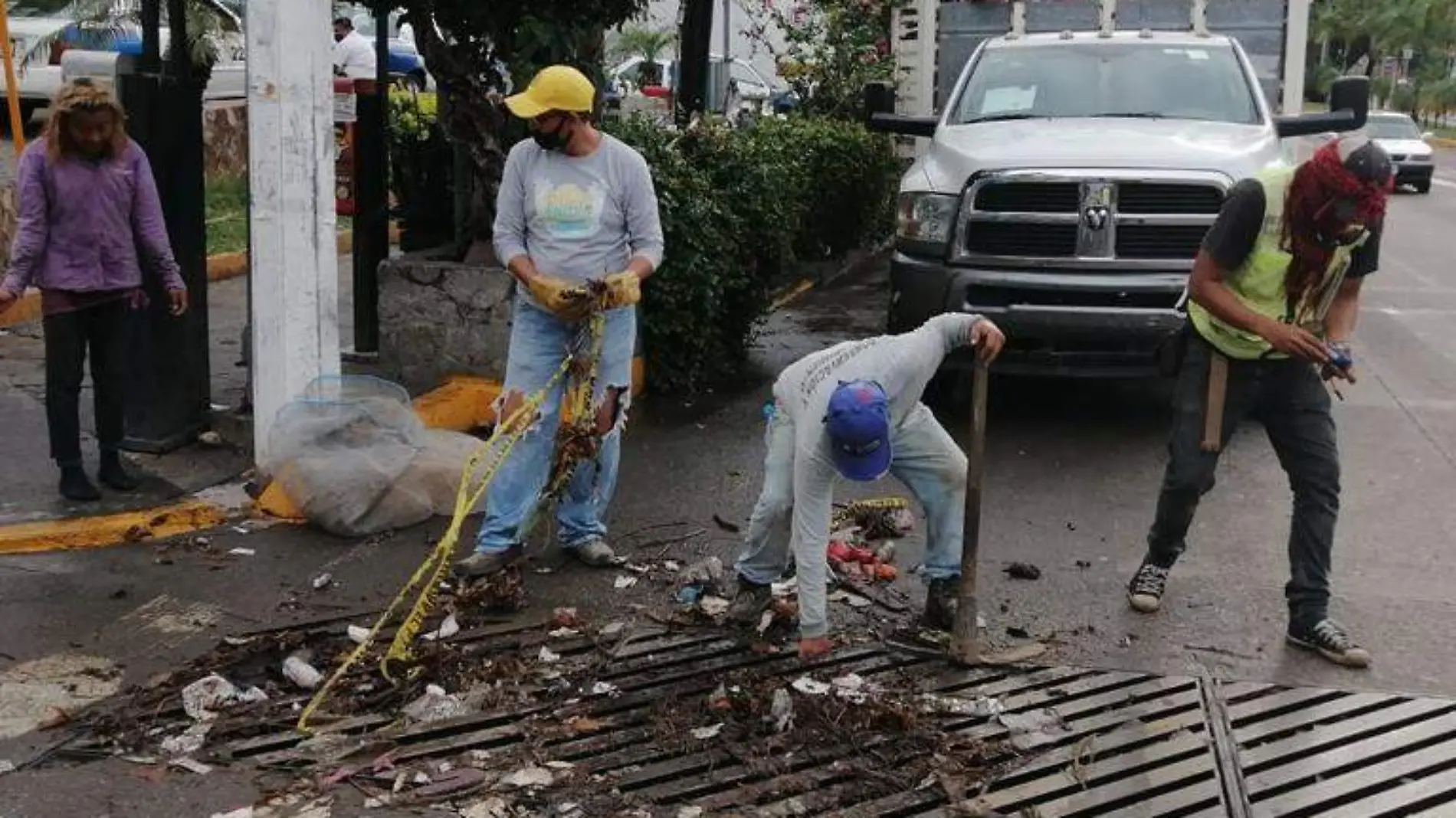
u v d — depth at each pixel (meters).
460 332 7.85
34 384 8.21
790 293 12.88
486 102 7.90
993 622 5.30
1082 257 7.73
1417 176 29.86
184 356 7.06
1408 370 9.91
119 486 6.43
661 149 8.46
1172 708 4.64
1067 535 6.32
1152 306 7.72
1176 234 7.69
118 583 5.52
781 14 19.28
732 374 9.47
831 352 4.83
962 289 7.88
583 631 5.16
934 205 8.04
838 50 17.45
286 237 6.29
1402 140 30.41
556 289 5.38
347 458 6.10
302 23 6.19
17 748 4.24
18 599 5.33
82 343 6.20
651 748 4.32
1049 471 7.34
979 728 4.49
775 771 4.19
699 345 8.80
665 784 4.12
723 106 17.88
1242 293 4.95
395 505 6.14
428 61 7.80
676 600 5.47
